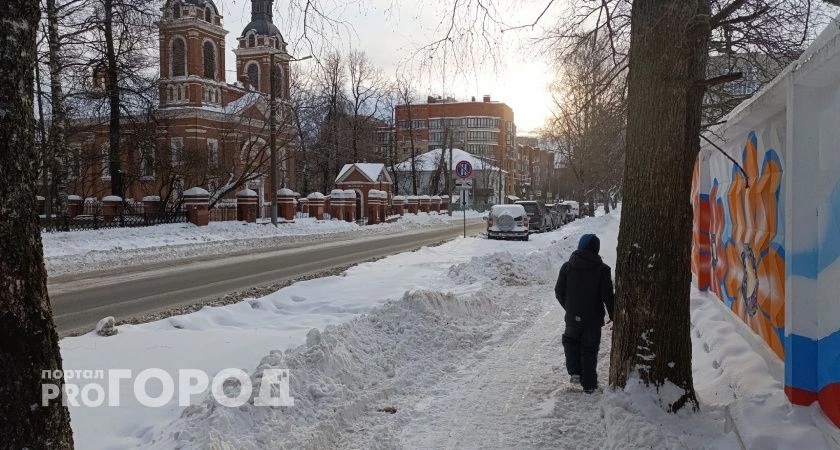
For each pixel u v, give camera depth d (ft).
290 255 66.64
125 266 55.67
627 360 16.17
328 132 176.14
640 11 15.98
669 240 15.79
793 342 13.71
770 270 17.94
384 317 24.53
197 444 12.97
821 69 12.16
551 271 47.85
